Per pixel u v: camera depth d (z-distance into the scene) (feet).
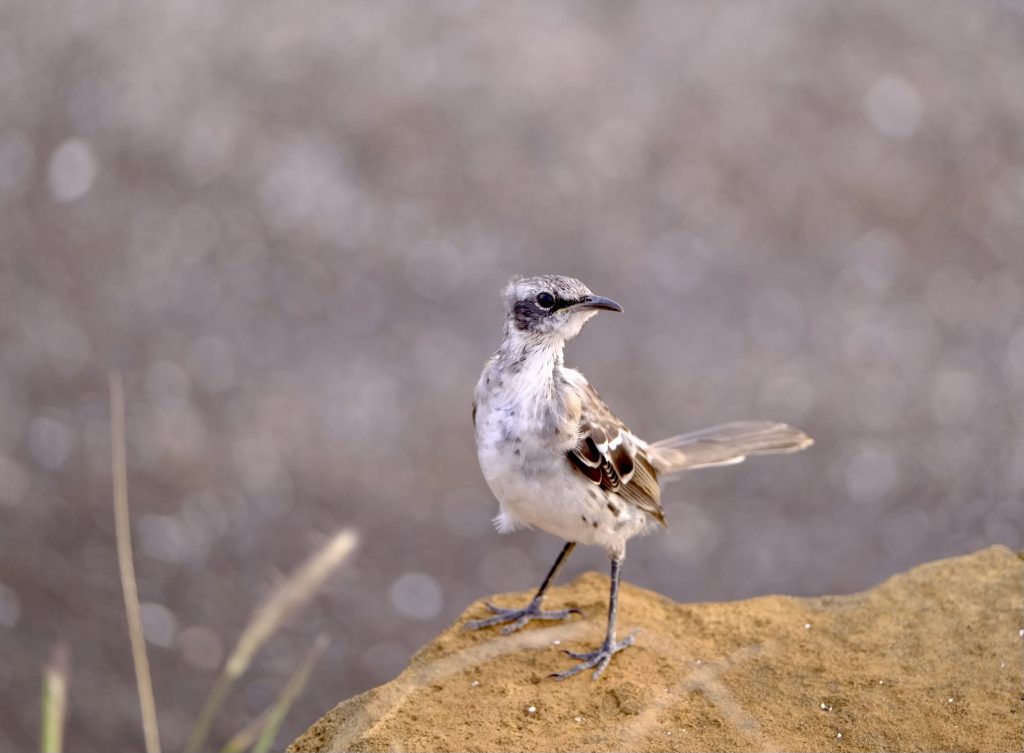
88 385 54.49
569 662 21.61
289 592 18.95
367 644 42.83
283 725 38.86
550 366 21.94
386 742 18.97
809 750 18.81
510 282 22.63
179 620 42.96
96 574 44.65
